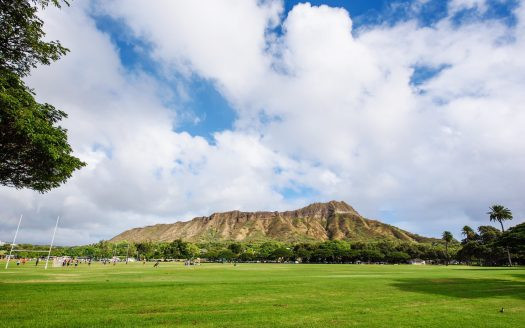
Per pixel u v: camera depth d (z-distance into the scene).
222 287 27.67
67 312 15.58
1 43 18.67
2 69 18.67
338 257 181.00
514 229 71.25
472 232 170.25
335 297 22.77
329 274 51.22
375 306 19.20
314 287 28.92
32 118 19.75
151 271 56.00
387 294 24.88
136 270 59.47
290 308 18.05
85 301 18.86
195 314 15.85
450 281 37.59
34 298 19.38
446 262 162.75
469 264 151.25
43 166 23.44
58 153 21.53
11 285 25.27
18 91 19.06
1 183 24.75
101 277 38.19
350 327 13.80
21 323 13.14
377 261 179.00
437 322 15.03
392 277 43.53
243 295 23.02
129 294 22.22
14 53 19.39
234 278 39.22
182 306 18.06
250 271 61.00
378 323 14.62
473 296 24.69
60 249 199.00
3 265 78.06
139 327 13.07
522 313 17.83
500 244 71.12
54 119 23.28
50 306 16.97
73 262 106.31
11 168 23.30
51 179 24.86
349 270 69.50
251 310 17.28
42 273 45.25
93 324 13.34
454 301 21.89
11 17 17.91
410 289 28.50
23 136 20.44
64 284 27.22
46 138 20.69
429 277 44.22
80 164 25.23
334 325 14.09
